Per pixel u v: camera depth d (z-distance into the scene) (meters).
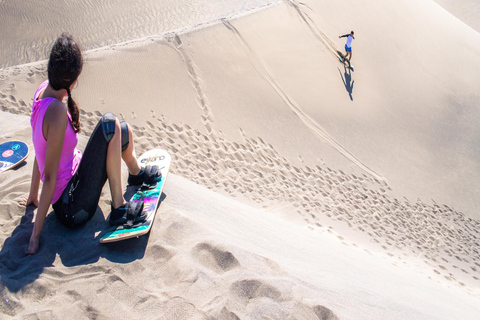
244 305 2.23
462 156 12.18
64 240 2.63
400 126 12.27
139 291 2.27
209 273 2.42
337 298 2.62
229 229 3.30
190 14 18.50
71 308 2.11
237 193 8.43
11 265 2.40
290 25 13.34
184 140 9.34
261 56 12.01
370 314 2.62
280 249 3.43
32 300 2.16
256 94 11.03
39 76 9.73
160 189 3.05
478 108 13.61
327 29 13.82
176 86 10.33
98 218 2.88
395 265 6.89
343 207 9.34
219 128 9.96
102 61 10.11
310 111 11.33
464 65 14.88
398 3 16.09
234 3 19.98
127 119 9.27
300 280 2.62
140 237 2.68
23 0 17.11
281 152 10.18
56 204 2.65
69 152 2.57
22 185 3.25
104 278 2.33
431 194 10.98
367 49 13.91
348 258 4.57
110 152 2.49
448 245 9.45
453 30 16.28
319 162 10.41
